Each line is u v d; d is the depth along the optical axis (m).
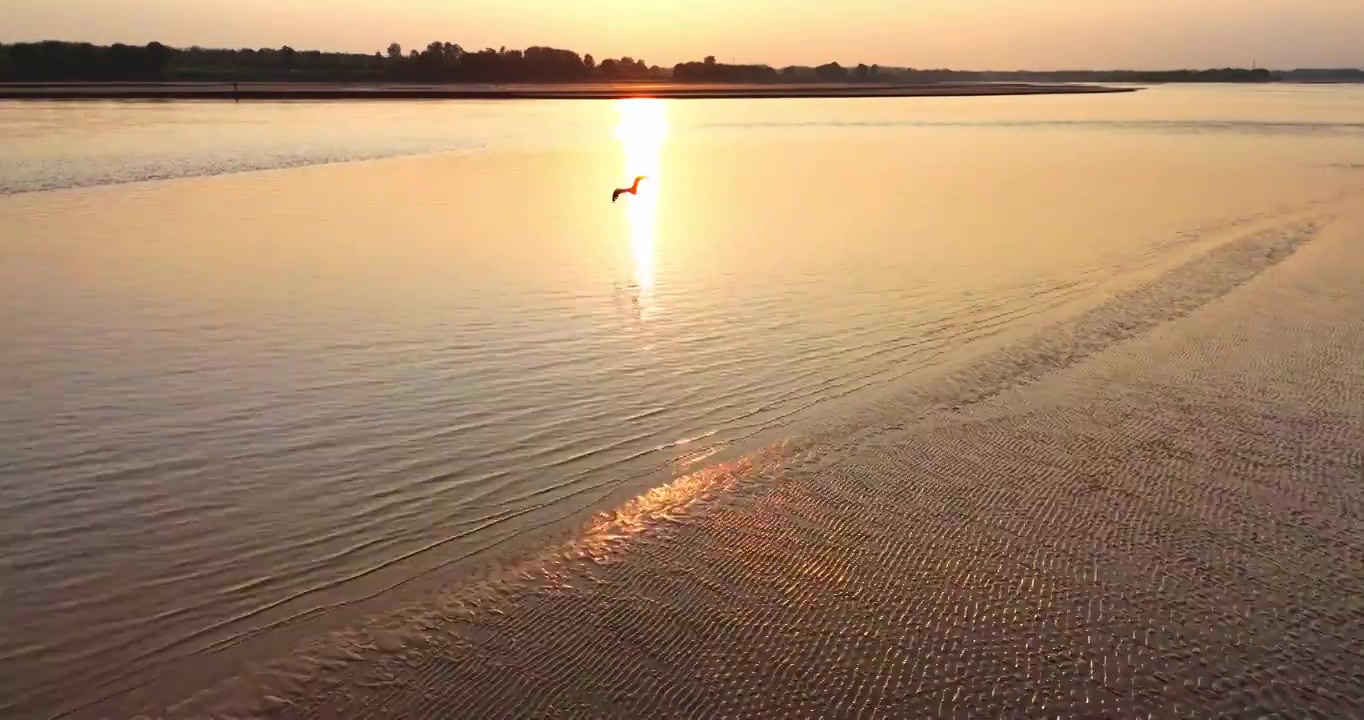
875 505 10.44
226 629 8.38
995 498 10.58
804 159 44.91
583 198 31.44
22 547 9.55
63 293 18.16
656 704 7.49
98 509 10.27
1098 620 8.46
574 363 14.82
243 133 49.00
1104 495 10.63
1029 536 9.80
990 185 35.19
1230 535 9.80
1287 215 27.16
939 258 22.41
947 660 7.97
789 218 27.88
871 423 12.62
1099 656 8.01
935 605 8.68
